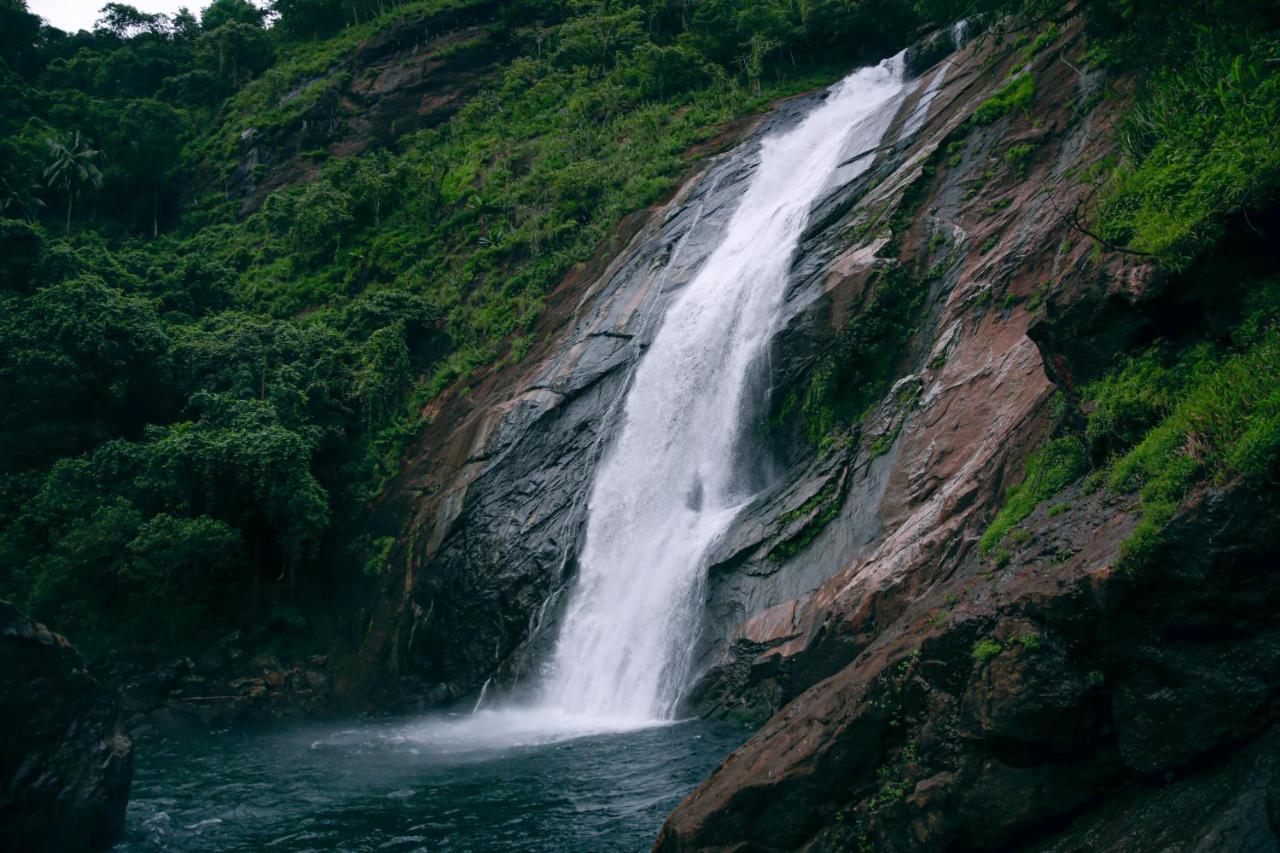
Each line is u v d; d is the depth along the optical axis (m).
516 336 38.50
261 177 65.38
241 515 33.34
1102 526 7.90
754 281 26.77
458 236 48.22
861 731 8.58
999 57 27.23
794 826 8.63
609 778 14.93
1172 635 6.84
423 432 37.12
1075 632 7.28
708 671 18.72
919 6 17.97
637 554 23.91
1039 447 13.74
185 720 28.00
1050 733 7.31
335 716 28.08
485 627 26.86
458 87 64.38
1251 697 6.38
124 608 31.62
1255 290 8.44
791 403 22.67
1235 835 5.86
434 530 30.69
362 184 53.38
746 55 52.69
